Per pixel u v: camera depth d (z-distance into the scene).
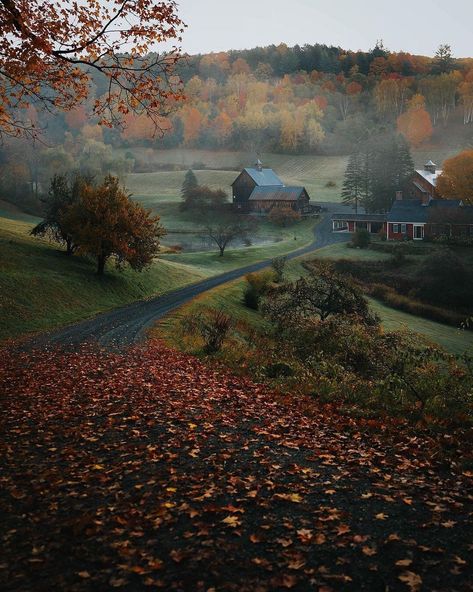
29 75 13.23
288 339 27.33
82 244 49.09
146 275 57.25
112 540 6.21
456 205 98.44
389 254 83.25
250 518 6.80
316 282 35.28
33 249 53.19
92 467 8.48
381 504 7.25
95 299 44.69
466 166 104.75
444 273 67.44
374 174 120.62
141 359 21.05
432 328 55.00
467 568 5.66
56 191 56.12
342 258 80.00
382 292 66.75
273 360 19.45
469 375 14.91
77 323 35.81
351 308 34.12
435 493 7.60
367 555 5.93
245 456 9.16
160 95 13.34
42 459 8.91
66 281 45.12
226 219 127.81
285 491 7.68
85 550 5.99
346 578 5.48
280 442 9.96
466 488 7.78
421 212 97.25
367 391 14.25
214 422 11.29
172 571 5.63
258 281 56.22
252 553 5.98
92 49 12.70
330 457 9.11
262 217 127.75
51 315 37.66
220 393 14.30
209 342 22.89
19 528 6.48
